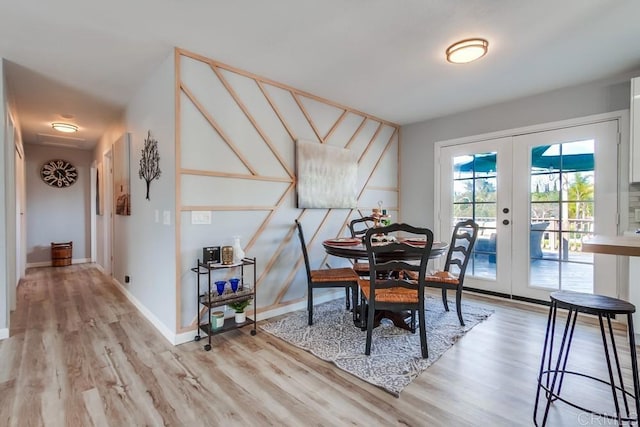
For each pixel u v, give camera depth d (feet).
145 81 10.40
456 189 14.03
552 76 10.14
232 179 9.58
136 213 11.48
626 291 10.00
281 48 8.45
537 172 11.76
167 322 8.88
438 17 7.06
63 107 12.88
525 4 6.57
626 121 9.91
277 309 10.70
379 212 9.77
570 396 6.08
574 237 10.94
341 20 7.19
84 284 15.10
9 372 6.98
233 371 7.04
